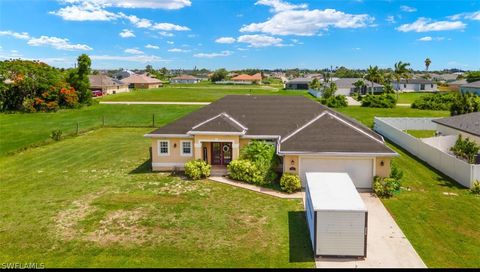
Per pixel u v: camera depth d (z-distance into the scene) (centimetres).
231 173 2283
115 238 1505
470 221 1636
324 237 1330
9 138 3866
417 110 6094
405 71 8544
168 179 2320
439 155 2453
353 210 1309
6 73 6003
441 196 1959
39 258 1349
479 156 2486
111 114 5675
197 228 1594
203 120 2630
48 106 6066
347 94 9806
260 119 2650
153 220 1681
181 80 19312
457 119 3102
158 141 2497
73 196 2020
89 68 7012
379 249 1394
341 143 2131
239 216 1720
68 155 3047
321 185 1579
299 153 2067
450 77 15050
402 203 1862
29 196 2028
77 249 1416
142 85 13175
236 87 13912
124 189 2130
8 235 1541
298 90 11931
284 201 1917
